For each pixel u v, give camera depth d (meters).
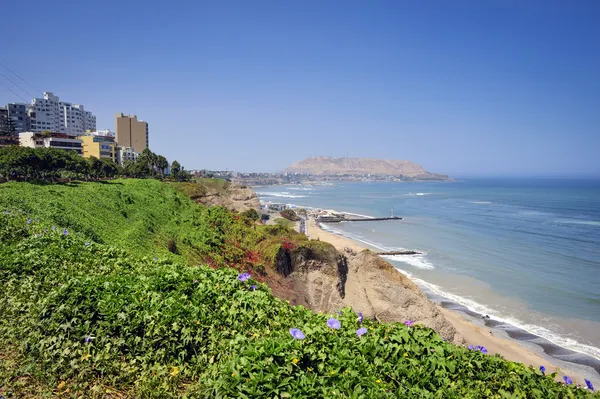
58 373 6.83
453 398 6.08
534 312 34.81
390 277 31.89
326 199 178.50
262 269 29.88
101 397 6.35
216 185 99.88
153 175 83.12
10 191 25.19
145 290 8.62
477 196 186.38
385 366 6.46
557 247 62.56
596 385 23.17
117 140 125.19
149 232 27.67
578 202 145.75
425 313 28.36
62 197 27.14
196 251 28.92
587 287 41.56
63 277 10.00
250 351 5.93
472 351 7.54
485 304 36.91
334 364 6.13
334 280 30.62
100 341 7.38
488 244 65.81
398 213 116.06
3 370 6.71
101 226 24.17
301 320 7.96
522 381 6.73
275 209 119.12
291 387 5.41
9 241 13.21
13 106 111.00
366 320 8.44
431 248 62.91
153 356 7.14
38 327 7.68
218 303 8.50
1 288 9.68
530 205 136.38
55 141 73.19
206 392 5.89
